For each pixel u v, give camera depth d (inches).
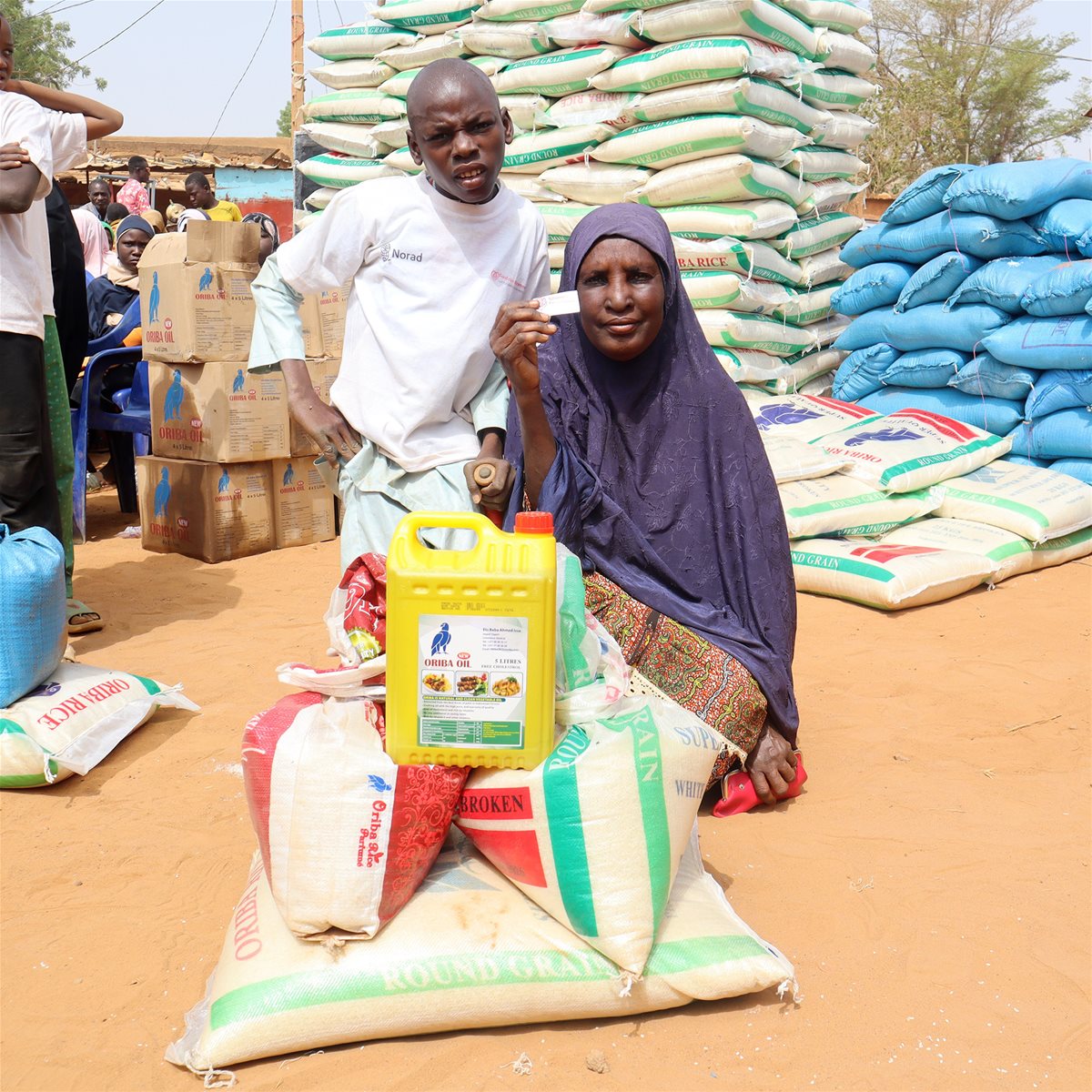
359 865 94.0
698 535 140.1
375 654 107.1
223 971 96.5
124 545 299.6
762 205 276.2
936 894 117.4
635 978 93.4
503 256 137.6
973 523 253.3
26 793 145.8
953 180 282.2
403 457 137.4
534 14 287.9
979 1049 92.3
